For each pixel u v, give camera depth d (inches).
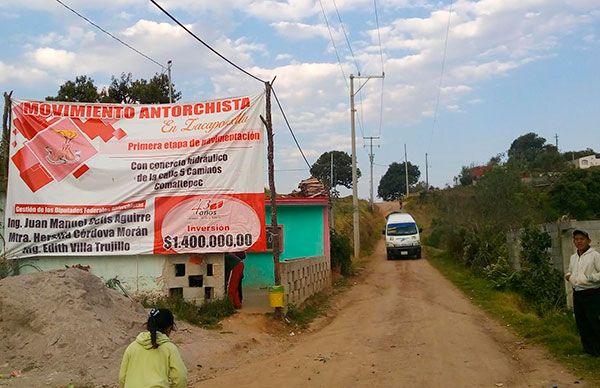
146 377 181.8
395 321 540.4
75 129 555.5
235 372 355.9
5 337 376.8
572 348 379.6
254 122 545.6
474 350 402.3
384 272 1061.1
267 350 430.0
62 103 557.3
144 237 543.8
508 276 755.4
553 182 1679.4
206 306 512.4
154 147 551.8
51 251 546.3
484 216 1057.5
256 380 330.6
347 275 991.0
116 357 360.5
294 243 859.4
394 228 1332.4
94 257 548.4
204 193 543.5
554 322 482.6
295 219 864.3
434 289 797.9
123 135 554.3
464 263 1037.8
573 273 364.2
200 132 548.7
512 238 878.4
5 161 577.6
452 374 331.9
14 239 547.5
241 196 542.0
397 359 374.9
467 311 605.0
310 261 684.1
